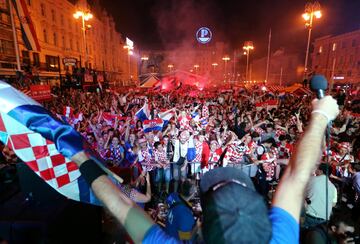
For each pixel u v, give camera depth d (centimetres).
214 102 1862
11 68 2852
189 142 771
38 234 297
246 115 1227
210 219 83
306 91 2031
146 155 746
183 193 344
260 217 81
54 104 1448
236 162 740
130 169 579
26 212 316
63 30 4556
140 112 1091
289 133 970
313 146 101
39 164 205
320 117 108
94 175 121
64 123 167
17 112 171
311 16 2088
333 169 732
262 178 718
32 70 2803
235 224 77
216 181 101
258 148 787
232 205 82
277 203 96
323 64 5994
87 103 1577
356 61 4928
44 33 3966
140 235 97
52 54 4184
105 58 6912
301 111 1523
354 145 832
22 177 334
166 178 738
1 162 541
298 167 99
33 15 3622
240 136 999
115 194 108
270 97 2147
